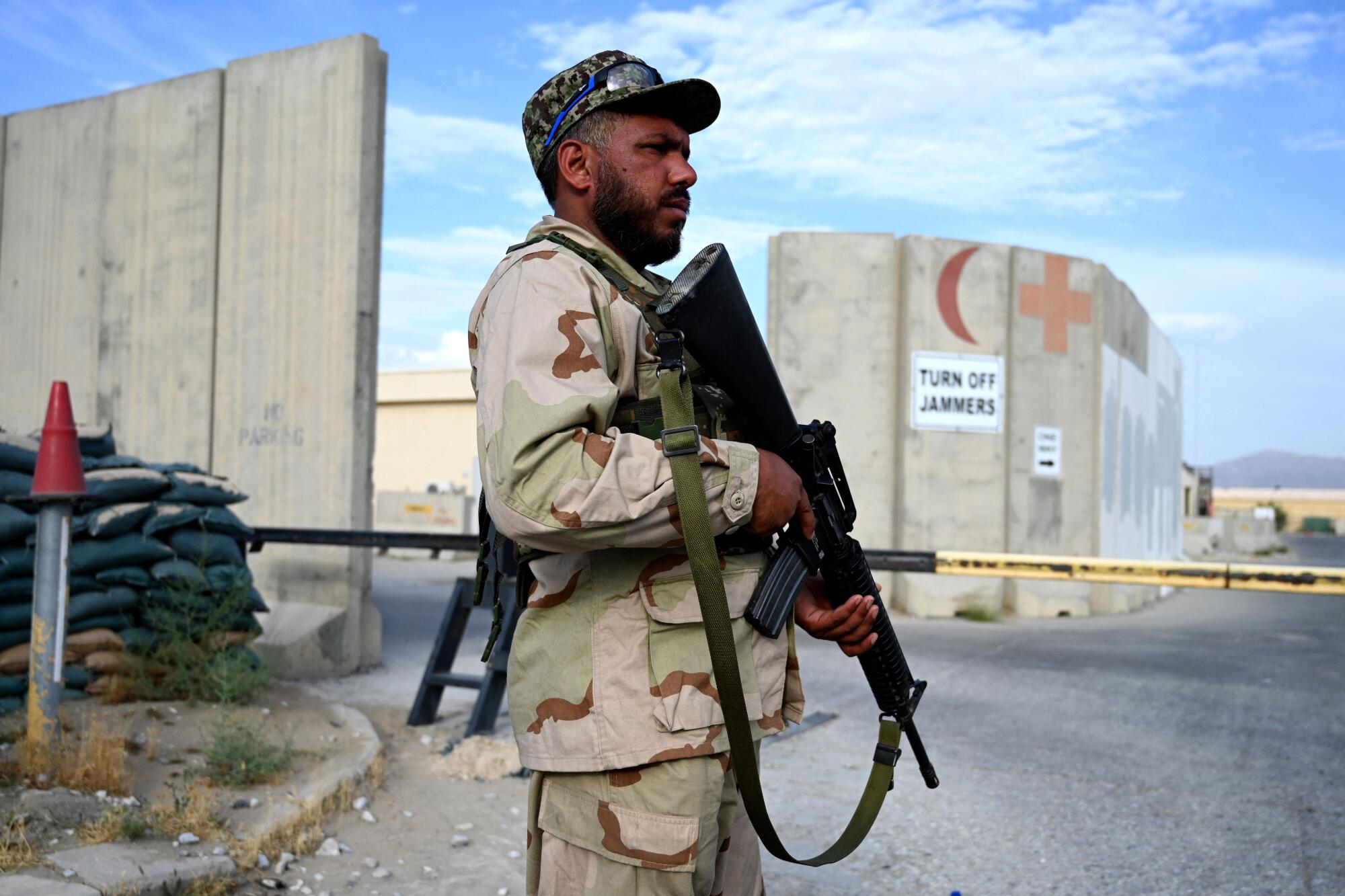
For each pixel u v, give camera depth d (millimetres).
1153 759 4391
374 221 6230
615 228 1599
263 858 2891
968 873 3094
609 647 1460
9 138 7773
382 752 3984
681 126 1635
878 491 10266
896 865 3156
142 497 4430
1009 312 10750
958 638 8367
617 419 1505
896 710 1836
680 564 1473
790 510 1459
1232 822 3557
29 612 3945
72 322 7336
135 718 3943
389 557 18328
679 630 1459
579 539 1320
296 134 6344
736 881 1720
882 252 10344
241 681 4324
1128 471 12703
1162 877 3074
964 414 10367
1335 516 67875
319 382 6176
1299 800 3805
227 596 4492
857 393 10297
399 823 3377
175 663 4348
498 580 1684
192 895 2625
